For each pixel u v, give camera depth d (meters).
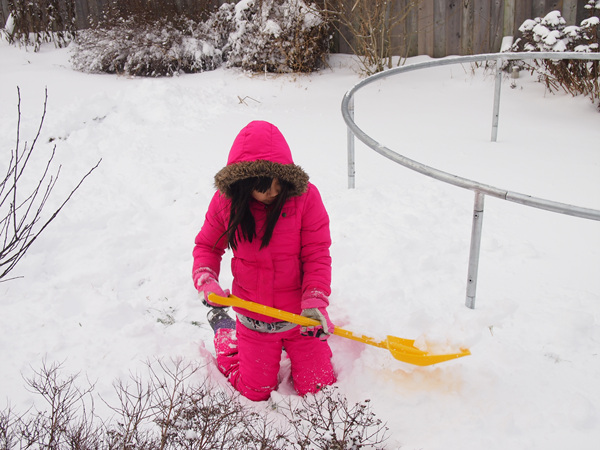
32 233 3.72
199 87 7.16
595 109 6.20
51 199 4.31
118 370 2.54
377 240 3.52
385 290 3.06
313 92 7.21
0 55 8.49
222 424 2.18
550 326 2.68
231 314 3.04
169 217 4.08
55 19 9.02
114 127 5.96
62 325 2.90
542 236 3.57
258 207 2.23
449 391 2.34
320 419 2.23
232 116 6.36
